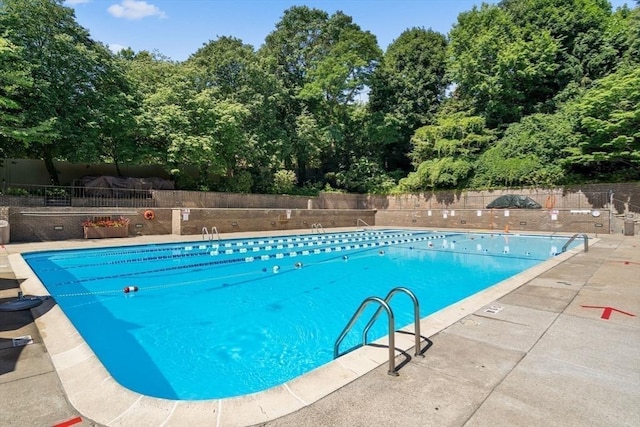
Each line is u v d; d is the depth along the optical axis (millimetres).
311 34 27500
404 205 25062
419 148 25344
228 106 20406
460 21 25328
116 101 16547
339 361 2965
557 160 19547
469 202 22109
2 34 13914
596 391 2496
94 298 6621
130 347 4445
